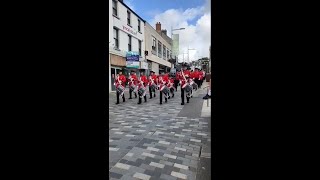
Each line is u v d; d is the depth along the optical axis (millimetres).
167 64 37406
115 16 18719
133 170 3914
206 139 5758
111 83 18000
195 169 3986
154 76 15516
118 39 19578
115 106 11680
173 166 4098
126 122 7766
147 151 4828
